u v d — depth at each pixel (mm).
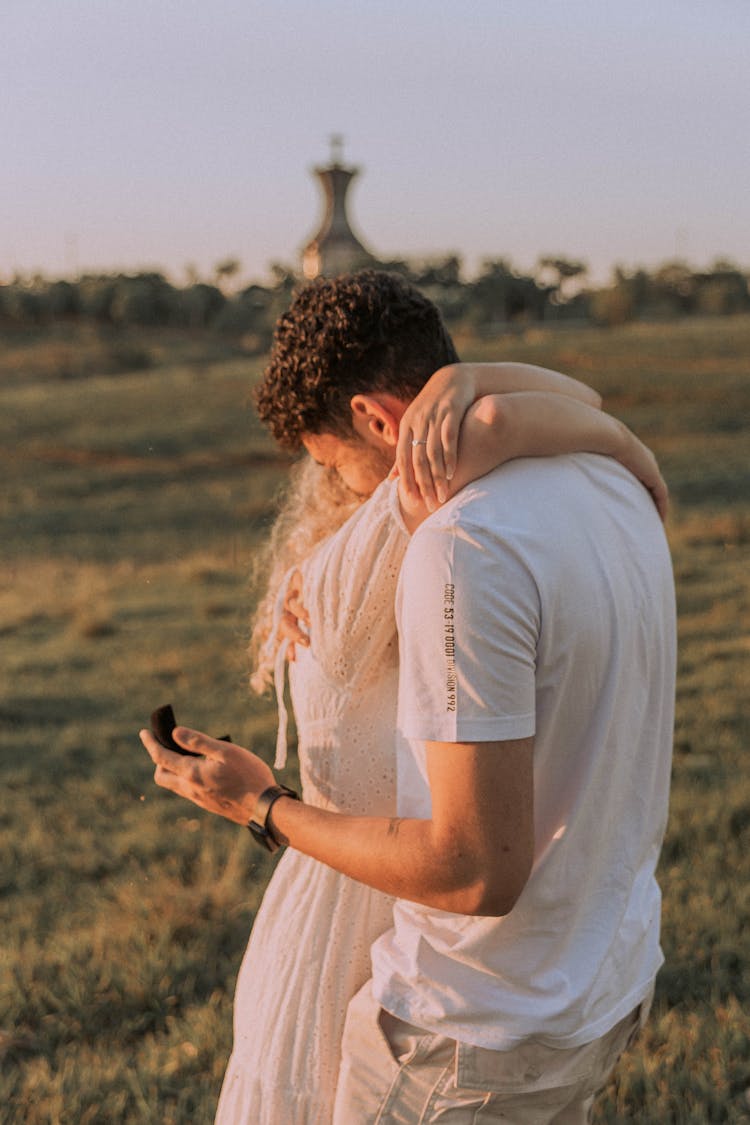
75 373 74000
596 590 1273
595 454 1415
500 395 1305
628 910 1424
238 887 4227
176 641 10227
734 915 3588
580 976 1332
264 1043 1526
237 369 57156
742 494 19250
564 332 63906
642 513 1430
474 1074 1308
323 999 1489
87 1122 2789
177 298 132500
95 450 35406
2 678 9281
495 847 1197
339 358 1450
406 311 1454
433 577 1213
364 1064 1391
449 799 1206
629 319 99250
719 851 4145
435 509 1309
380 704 1474
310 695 1512
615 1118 2570
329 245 135500
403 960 1357
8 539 22562
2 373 73375
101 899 4387
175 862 4621
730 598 9773
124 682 8758
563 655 1249
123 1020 3354
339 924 1502
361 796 1488
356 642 1438
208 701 7863
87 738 7242
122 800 5875
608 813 1345
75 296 133375
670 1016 2973
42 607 13016
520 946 1313
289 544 1782
